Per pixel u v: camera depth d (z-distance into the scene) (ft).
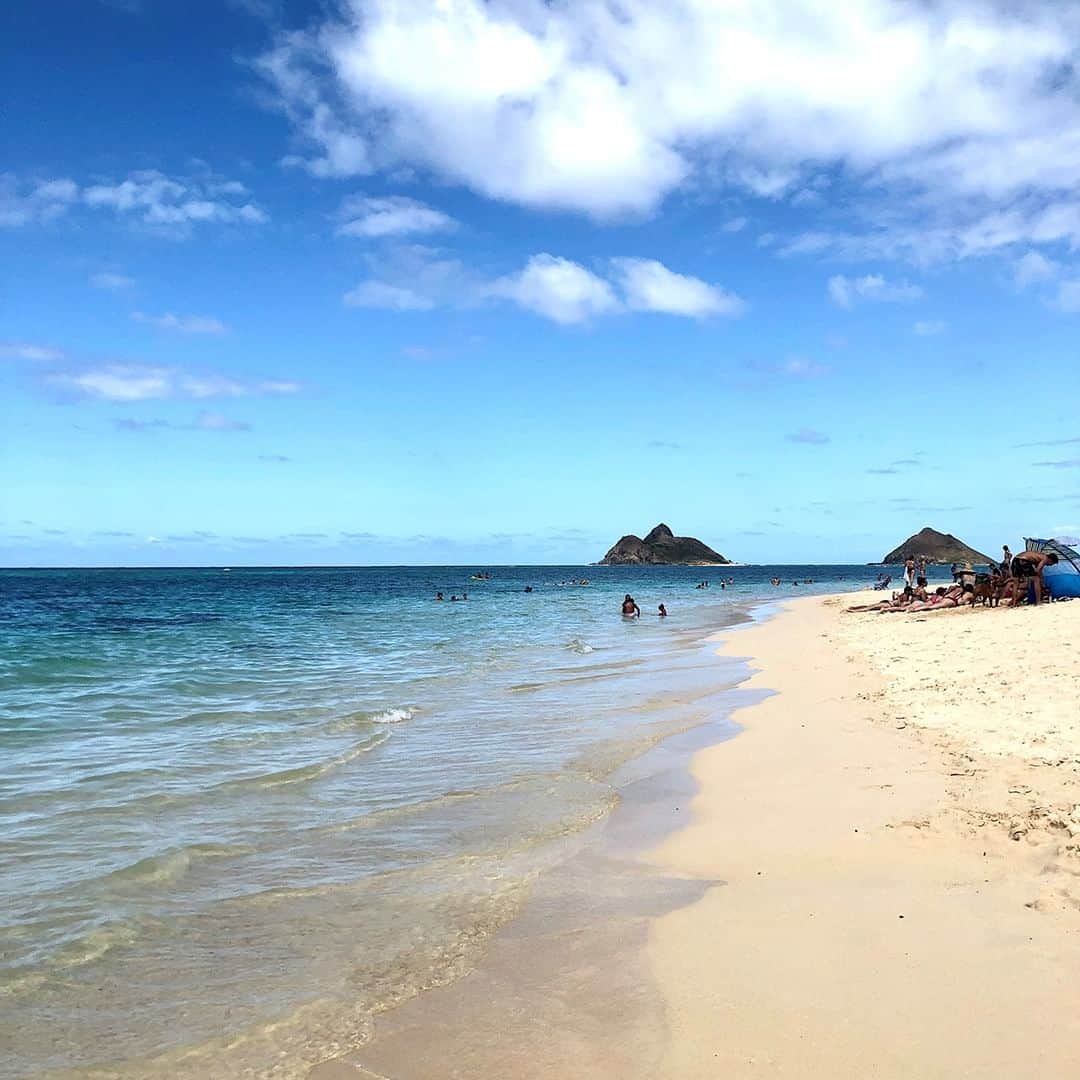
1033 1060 13.71
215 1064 14.90
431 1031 15.80
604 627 115.85
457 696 54.75
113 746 39.60
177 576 546.26
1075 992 15.57
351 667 70.08
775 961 17.78
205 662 73.15
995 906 19.40
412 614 146.61
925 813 26.17
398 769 35.83
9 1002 16.99
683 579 434.71
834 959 17.63
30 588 295.69
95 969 18.37
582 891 22.50
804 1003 15.98
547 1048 15.06
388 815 29.35
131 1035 15.84
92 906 21.54
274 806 30.30
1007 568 110.22
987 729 36.29
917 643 73.31
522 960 18.57
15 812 29.09
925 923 18.90
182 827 27.78
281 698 53.72
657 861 24.71
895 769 31.91
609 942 19.30
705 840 26.25
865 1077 13.57
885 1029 14.89
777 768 34.32
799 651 78.48
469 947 19.29
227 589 291.17
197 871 24.12
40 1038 15.72
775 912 20.34
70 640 92.99
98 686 58.65
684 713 48.49
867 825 25.80
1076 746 31.73
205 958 18.90
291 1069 14.73
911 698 46.11
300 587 312.29
